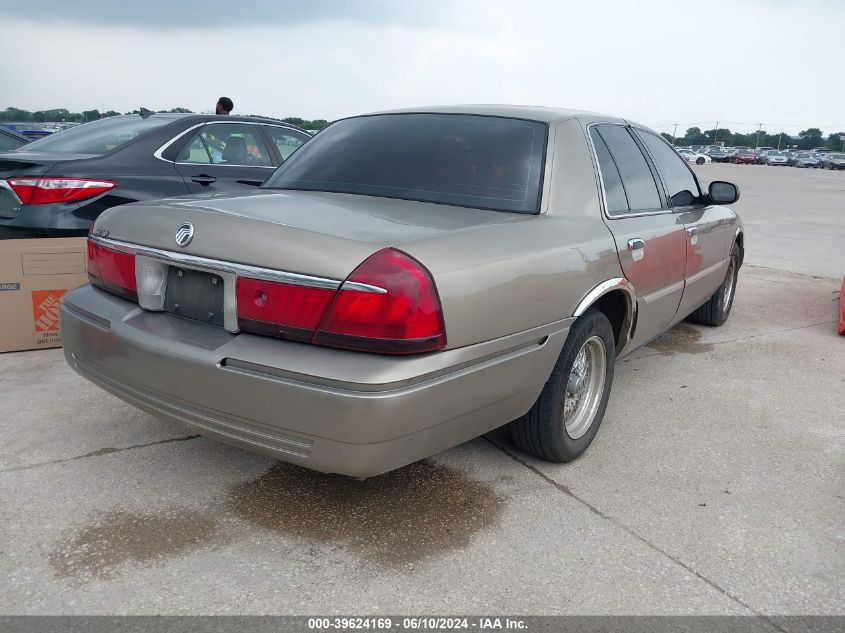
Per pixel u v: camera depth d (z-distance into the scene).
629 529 2.71
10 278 4.34
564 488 3.00
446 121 3.31
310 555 2.46
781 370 4.74
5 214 4.51
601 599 2.30
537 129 3.17
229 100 8.62
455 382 2.31
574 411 3.26
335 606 2.21
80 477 2.91
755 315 6.34
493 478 3.05
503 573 2.41
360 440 2.15
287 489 2.88
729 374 4.62
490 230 2.57
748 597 2.35
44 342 4.48
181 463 3.06
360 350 2.15
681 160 4.55
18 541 2.46
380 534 2.60
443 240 2.37
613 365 3.36
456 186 2.96
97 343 2.69
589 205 3.16
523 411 2.82
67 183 4.50
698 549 2.60
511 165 3.01
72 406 3.61
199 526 2.60
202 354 2.33
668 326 4.28
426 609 2.22
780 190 25.00
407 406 2.17
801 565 2.53
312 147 3.50
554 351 2.79
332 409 2.13
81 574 2.30
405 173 3.04
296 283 2.19
